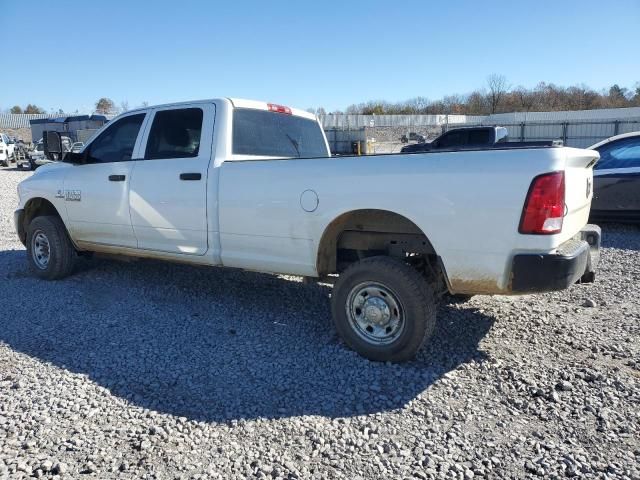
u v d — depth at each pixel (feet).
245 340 14.47
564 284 11.16
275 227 14.28
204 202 15.62
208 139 16.07
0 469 8.73
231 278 20.47
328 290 19.10
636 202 28.60
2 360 13.03
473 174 11.51
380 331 13.06
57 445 9.51
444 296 17.58
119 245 18.35
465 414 10.62
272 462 9.09
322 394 11.48
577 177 12.35
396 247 13.41
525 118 188.55
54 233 19.85
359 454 9.34
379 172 12.54
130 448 9.47
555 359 13.06
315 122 20.61
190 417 10.52
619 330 14.89
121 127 18.42
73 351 13.62
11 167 105.29
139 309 16.90
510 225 11.25
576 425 10.17
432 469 8.91
